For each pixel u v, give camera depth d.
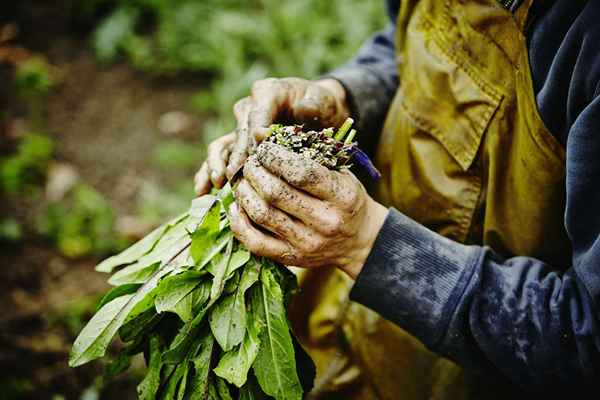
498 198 1.11
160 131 3.10
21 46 3.39
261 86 1.19
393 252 1.01
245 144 1.08
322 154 0.98
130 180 2.85
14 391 2.00
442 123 1.16
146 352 1.18
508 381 1.17
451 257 1.02
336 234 0.95
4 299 2.31
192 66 3.37
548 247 1.11
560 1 0.95
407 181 1.24
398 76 1.40
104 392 1.99
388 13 1.45
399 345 1.27
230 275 1.02
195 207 1.08
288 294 1.12
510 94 1.05
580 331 0.94
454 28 1.13
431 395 1.25
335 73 1.35
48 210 2.64
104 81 3.31
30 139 2.90
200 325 1.07
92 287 2.40
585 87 0.91
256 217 0.94
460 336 1.02
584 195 0.91
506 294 1.00
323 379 1.36
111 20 3.43
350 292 1.06
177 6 3.55
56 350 2.14
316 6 3.42
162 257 1.09
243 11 3.60
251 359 0.99
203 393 1.05
